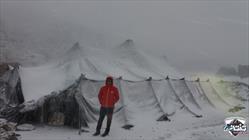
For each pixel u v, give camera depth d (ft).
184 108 50.44
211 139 33.60
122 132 37.60
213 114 50.03
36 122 39.11
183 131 38.45
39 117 39.01
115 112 43.57
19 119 38.29
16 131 35.58
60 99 39.60
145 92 48.49
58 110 39.45
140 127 40.19
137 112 44.60
